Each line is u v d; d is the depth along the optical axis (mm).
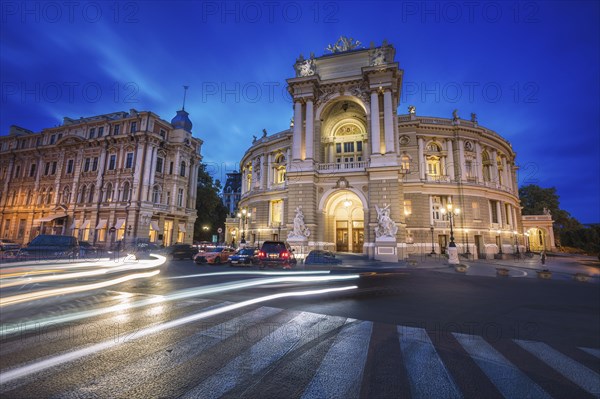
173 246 29562
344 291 11414
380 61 31719
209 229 61375
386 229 26875
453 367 4605
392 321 7223
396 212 27406
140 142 43906
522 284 14836
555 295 11711
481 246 38938
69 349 5109
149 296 9867
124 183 43812
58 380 3986
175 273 16484
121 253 30062
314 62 33688
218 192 64438
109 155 46062
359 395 3717
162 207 45312
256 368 4461
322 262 22359
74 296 9867
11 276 14828
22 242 48594
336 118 36250
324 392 3787
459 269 20688
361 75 31344
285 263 18969
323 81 32188
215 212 70188
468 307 9086
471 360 4906
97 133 47906
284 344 5477
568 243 59094
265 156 46344
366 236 28391
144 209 42531
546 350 5441
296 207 29797
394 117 31344
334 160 35844
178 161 48281
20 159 53500
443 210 39469
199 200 59281
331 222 32469
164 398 3588
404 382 4078
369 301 9617
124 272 17016
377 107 30109
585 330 6805
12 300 9141
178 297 9734
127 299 9344
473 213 39500
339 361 4762
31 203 50312
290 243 28641
